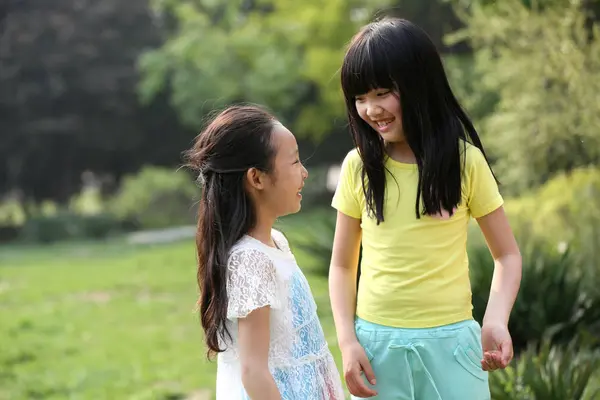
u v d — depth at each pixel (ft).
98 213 89.76
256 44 93.50
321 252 31.32
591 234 26.45
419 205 9.96
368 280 10.39
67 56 105.81
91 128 110.73
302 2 90.22
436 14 74.95
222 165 9.29
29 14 107.65
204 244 9.37
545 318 22.11
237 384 9.28
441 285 9.99
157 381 25.14
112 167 118.83
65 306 40.86
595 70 24.97
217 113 10.61
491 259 22.63
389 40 9.68
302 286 9.61
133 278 50.57
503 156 31.50
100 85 106.83
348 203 10.69
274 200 9.38
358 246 10.90
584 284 23.99
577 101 25.94
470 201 10.15
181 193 94.27
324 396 9.63
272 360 9.23
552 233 28.50
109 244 77.25
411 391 10.02
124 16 110.01
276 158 9.26
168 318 36.68
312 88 102.94
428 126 9.84
